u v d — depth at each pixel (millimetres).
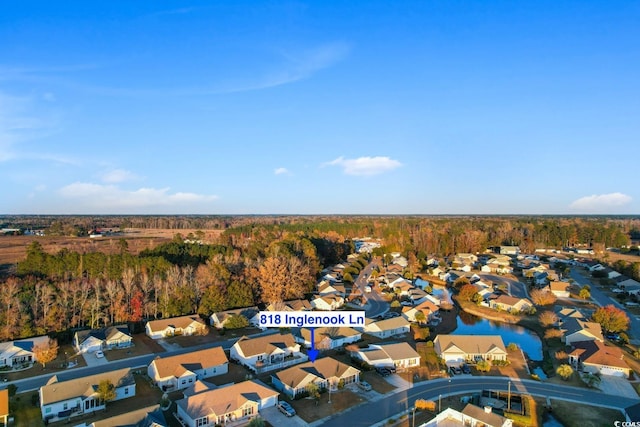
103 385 51906
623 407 53781
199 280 101250
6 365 64938
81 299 86688
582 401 55375
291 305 98438
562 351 74438
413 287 126125
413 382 61312
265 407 52531
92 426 43438
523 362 69750
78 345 71938
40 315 81438
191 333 82188
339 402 54469
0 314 75062
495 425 47250
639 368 66312
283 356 68938
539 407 53969
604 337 81812
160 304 92375
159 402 53688
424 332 82250
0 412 47562
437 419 49469
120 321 85938
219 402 49969
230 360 68875
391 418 50062
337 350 74250
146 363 66875
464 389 58875
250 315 91188
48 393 49812
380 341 80500
